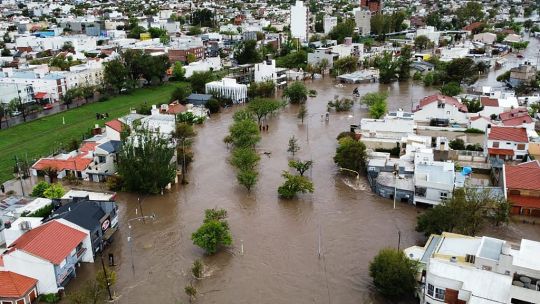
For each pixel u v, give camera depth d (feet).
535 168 331.57
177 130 461.78
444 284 203.31
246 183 367.25
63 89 654.53
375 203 351.05
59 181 397.39
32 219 285.23
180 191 377.09
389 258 244.42
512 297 190.70
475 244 233.76
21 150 457.68
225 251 290.15
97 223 284.41
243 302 243.19
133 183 366.63
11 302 230.27
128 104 633.20
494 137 398.83
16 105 555.28
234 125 483.10
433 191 336.08
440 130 490.90
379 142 436.35
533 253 207.72
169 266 275.39
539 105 548.31
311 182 374.63
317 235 307.17
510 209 316.19
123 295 249.14
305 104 650.84
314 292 250.57
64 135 501.97
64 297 246.27
